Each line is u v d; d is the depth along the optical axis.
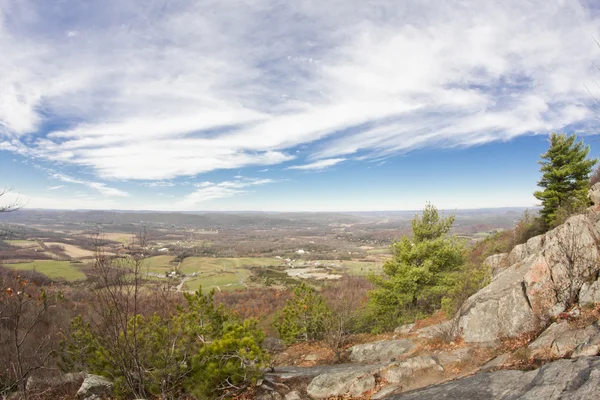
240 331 10.25
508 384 6.45
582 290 8.88
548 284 9.80
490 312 10.55
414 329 14.86
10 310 6.67
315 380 9.92
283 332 17.77
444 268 18.88
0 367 7.29
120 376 8.84
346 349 14.59
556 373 6.04
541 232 22.11
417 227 19.48
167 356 8.70
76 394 9.47
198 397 8.85
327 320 15.09
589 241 9.78
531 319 9.48
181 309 11.07
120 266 7.40
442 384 7.88
